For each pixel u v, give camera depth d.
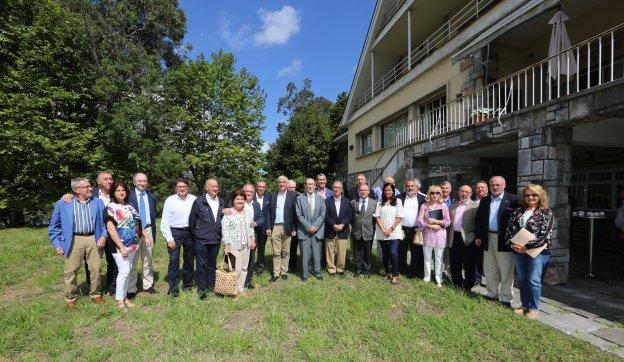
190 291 5.44
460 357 3.40
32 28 14.13
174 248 5.30
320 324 4.14
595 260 7.41
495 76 9.41
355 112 19.62
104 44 18.42
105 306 4.79
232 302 4.94
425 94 12.39
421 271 6.45
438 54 11.29
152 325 4.18
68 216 4.66
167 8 22.14
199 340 3.70
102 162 16.61
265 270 6.86
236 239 5.27
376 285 5.73
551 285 5.54
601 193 8.68
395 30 15.10
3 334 3.88
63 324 4.14
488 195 5.15
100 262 5.00
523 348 3.52
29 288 5.76
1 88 13.61
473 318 4.30
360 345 3.67
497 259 4.91
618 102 4.28
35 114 13.84
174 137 19.80
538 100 9.41
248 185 6.30
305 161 25.11
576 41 8.22
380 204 6.25
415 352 3.48
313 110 27.34
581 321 4.23
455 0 12.59
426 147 8.49
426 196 6.34
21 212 15.73
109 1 19.75
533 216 4.38
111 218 4.66
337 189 6.39
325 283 5.91
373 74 17.03
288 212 6.26
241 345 3.62
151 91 18.75
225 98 21.83
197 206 5.29
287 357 3.45
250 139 22.67
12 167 13.85
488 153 8.53
